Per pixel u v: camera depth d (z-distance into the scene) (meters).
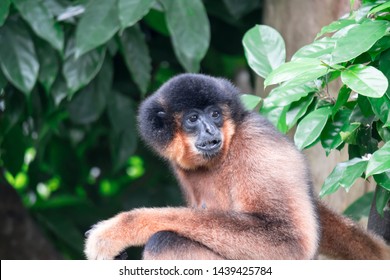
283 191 7.58
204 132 8.19
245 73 17.20
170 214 7.75
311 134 7.11
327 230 8.51
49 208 14.37
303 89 7.42
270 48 7.98
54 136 14.38
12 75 9.89
